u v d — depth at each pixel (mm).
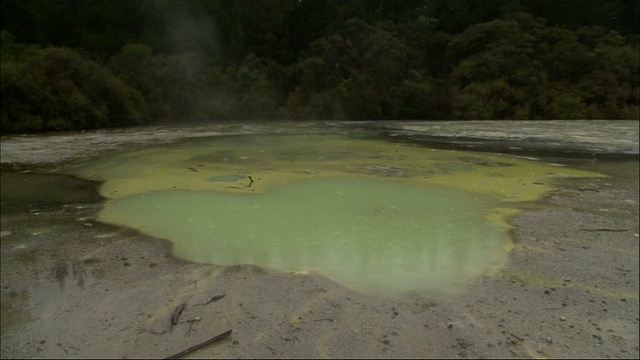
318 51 35250
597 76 34812
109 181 9047
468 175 9484
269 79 33125
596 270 4285
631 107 33844
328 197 7324
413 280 4090
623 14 46406
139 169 10445
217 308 3586
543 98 32812
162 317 3467
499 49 34750
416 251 4820
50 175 9828
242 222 5926
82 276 4246
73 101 22328
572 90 34406
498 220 5969
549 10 43438
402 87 32781
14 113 20734
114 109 24984
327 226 5730
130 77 27422
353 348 3059
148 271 4340
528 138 18375
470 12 44031
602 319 3428
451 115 32219
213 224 5852
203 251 4859
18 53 23312
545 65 35969
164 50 32500
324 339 3158
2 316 3533
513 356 2973
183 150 14031
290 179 8922
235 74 31719
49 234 5496
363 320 3398
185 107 28969
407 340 3146
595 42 38594
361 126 25391
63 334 3277
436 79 35281
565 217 6094
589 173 9883
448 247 4938
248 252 4816
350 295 3797
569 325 3344
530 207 6684
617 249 4844
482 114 31688
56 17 29672
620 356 2982
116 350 3066
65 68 23125
